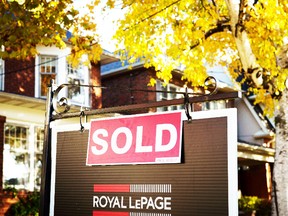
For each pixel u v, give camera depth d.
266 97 14.36
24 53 10.23
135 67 21.77
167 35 12.68
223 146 3.17
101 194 3.67
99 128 3.77
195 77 13.41
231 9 11.09
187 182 3.27
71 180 3.87
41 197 3.97
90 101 18.67
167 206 3.33
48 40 10.02
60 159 3.98
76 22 12.54
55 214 3.89
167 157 3.36
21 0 9.16
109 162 3.65
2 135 14.62
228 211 3.06
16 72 16.34
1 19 9.16
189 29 12.59
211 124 3.25
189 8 12.73
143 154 3.48
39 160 15.96
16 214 14.48
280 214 10.80
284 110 11.15
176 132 3.36
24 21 9.36
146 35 12.66
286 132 11.07
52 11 10.02
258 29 12.09
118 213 3.55
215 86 3.34
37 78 17.14
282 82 10.88
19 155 15.30
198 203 3.20
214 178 3.16
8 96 13.94
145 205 3.43
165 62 13.02
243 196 22.48
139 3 12.73
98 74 19.31
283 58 11.27
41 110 16.06
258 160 22.70
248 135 25.89
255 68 11.30
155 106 3.54
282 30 11.11
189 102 3.38
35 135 15.86
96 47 13.02
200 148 3.27
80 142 3.89
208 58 14.71
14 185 15.01
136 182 3.50
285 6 11.32
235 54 14.89
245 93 25.48
